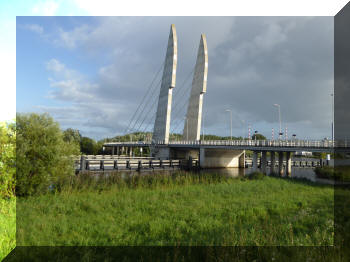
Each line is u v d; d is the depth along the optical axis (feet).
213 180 77.10
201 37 206.90
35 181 39.32
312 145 92.17
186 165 140.77
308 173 119.03
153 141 219.00
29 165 38.91
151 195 46.98
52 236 24.11
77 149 51.19
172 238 24.38
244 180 76.54
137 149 302.66
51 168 42.01
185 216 32.58
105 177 82.12
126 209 35.55
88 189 49.90
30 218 28.48
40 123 42.91
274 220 30.83
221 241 21.93
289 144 105.19
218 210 36.27
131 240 23.61
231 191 53.72
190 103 214.90
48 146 42.39
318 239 21.39
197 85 206.49
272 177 82.84
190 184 65.82
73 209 34.63
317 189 57.98
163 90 219.61
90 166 108.99
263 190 55.93
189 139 209.67
